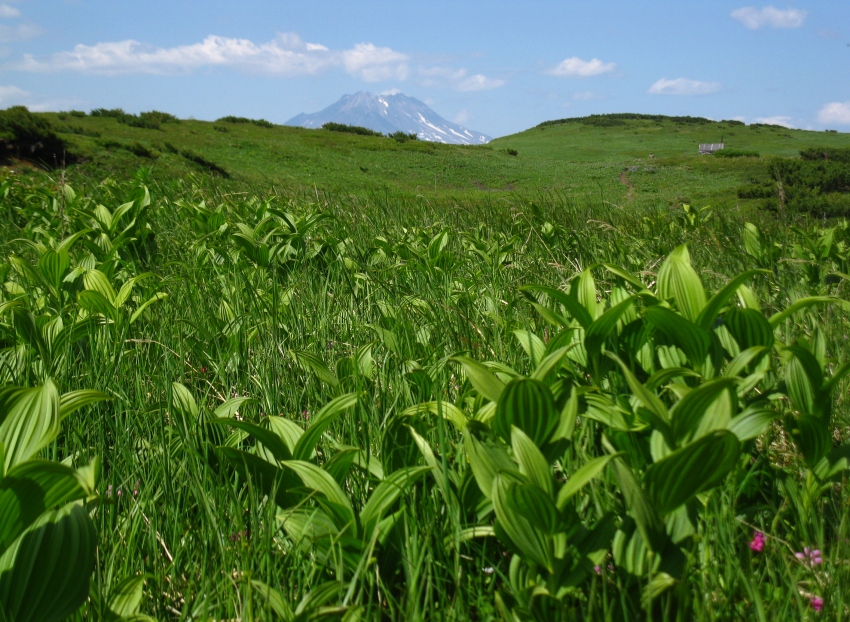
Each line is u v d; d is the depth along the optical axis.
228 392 2.61
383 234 6.68
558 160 59.41
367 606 1.44
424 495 1.76
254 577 1.64
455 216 7.79
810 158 24.77
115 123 50.84
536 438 1.61
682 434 1.59
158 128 51.78
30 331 2.62
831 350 3.01
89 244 4.63
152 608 1.66
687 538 1.50
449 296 3.87
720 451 1.34
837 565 1.62
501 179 41.22
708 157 53.53
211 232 5.84
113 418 2.51
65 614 1.23
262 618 1.46
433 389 2.51
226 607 1.59
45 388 1.38
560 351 1.70
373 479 1.89
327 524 1.60
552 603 1.41
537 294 3.56
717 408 1.56
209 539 1.77
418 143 63.25
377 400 2.51
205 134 51.94
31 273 3.85
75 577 1.25
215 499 1.95
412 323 3.41
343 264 4.73
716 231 6.45
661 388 2.15
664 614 1.38
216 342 3.09
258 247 4.85
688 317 2.10
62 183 6.04
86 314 3.27
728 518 1.78
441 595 1.55
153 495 2.06
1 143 19.69
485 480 1.50
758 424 1.65
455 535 1.62
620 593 1.46
